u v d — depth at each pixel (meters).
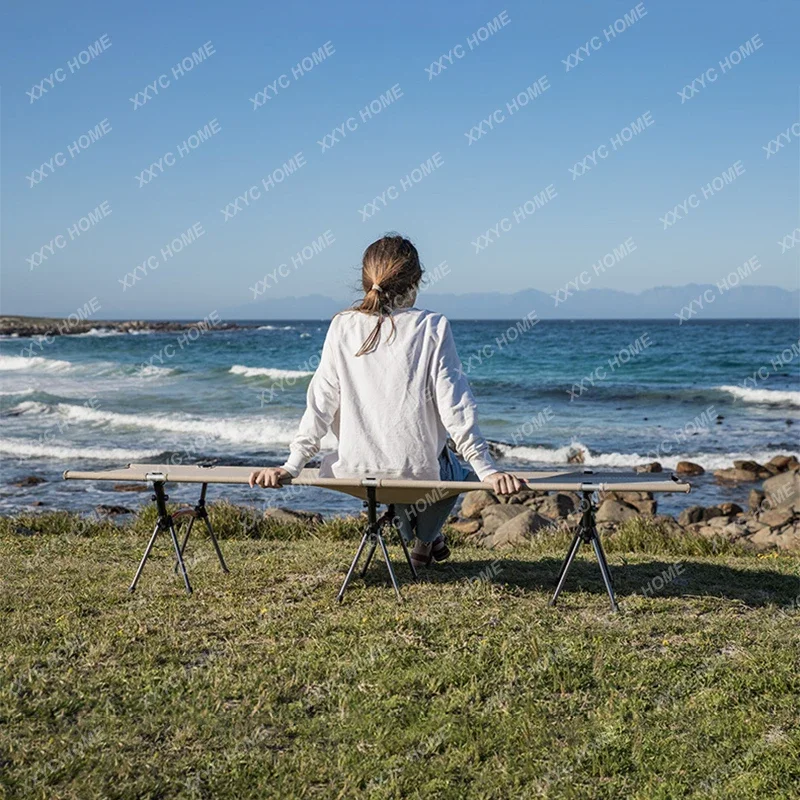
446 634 4.10
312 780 3.02
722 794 2.90
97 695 3.53
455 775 3.05
